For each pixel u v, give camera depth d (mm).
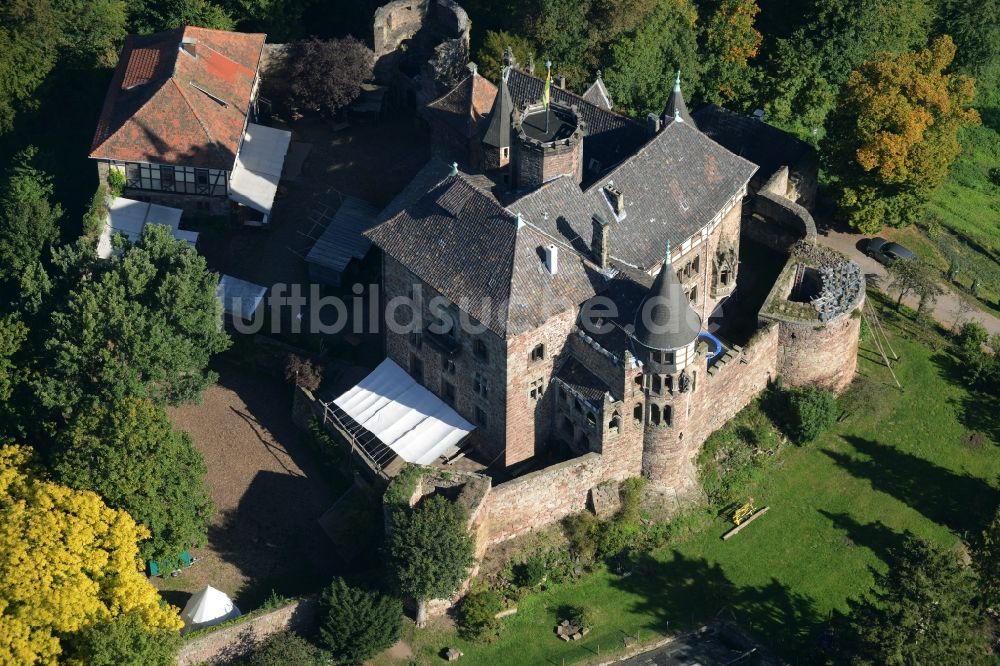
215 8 195625
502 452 145750
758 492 154000
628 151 162500
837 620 142125
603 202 147750
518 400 142375
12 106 187250
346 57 186625
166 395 146875
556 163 150250
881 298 175625
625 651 138375
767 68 198625
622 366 137875
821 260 163625
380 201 176125
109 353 141750
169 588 138250
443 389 149625
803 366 159000
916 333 171875
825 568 147500
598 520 145750
